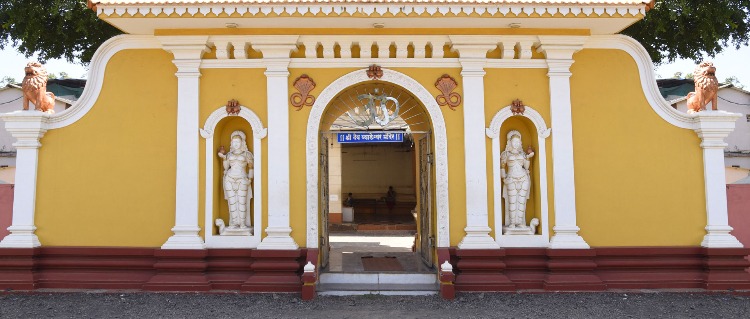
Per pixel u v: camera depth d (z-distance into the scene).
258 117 7.71
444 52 7.91
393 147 22.11
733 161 16.16
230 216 7.78
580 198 7.75
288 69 7.75
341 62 7.74
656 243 7.75
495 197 7.71
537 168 7.85
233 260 7.63
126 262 7.62
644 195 7.80
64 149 7.79
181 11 6.84
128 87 7.83
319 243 7.83
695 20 12.35
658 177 7.82
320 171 7.98
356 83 7.75
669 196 7.80
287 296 7.28
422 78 7.80
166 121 7.78
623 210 7.76
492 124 7.73
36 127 7.66
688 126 7.90
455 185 7.70
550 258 7.60
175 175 7.71
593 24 7.42
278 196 7.56
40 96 7.84
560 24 7.44
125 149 7.76
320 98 7.71
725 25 12.04
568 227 7.59
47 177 7.75
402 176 21.89
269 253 7.42
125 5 6.81
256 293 7.41
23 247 7.50
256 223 7.62
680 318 6.36
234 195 7.79
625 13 6.99
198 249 7.44
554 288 7.50
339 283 7.75
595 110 7.86
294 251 7.41
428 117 8.02
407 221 18.72
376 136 8.17
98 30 12.77
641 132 7.86
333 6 6.81
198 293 7.39
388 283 7.73
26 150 7.72
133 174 7.73
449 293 7.16
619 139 7.84
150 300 7.06
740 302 7.02
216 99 7.74
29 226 7.59
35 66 7.89
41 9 11.65
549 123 7.79
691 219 7.79
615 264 7.70
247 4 6.79
